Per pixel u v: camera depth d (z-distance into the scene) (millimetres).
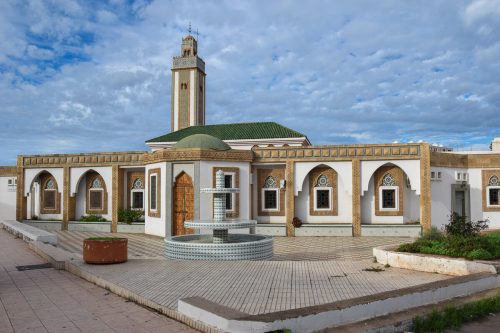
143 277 8438
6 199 25844
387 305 5871
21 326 5691
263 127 26156
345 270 9219
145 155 19938
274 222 19922
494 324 5891
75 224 22078
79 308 6590
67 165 22547
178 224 18219
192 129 27562
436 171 18953
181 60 42094
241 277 8430
